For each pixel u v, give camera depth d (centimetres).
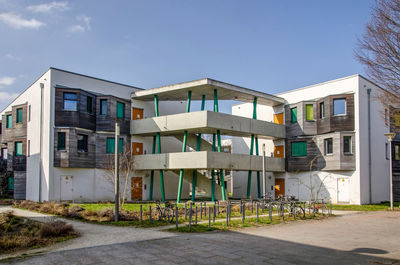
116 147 1569
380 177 2933
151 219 1574
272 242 1095
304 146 3084
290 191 3170
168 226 1418
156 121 2848
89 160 2733
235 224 1475
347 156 2736
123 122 2947
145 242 1068
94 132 2800
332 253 948
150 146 3173
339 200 2797
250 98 3117
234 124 2797
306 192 3033
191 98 3092
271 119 3428
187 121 2681
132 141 3009
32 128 2802
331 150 2872
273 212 1988
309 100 3048
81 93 2680
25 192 2880
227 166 2698
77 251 939
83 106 2697
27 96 2950
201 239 1126
